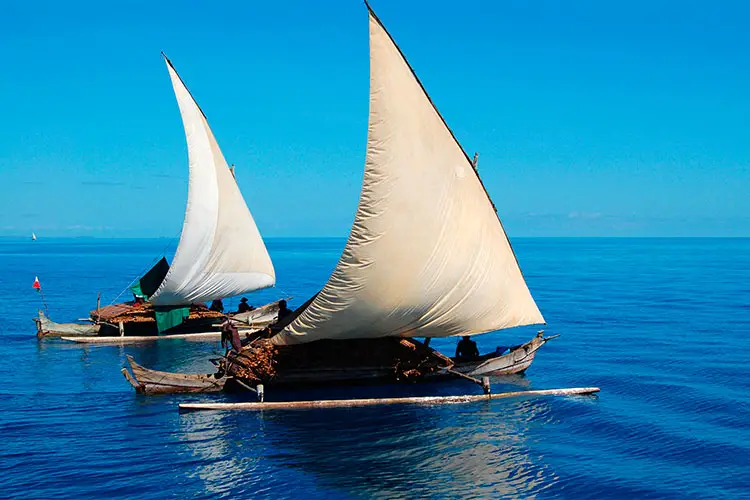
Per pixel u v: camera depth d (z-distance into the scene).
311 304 22.73
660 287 72.50
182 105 35.09
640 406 22.31
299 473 16.55
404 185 21.31
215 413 21.38
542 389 24.81
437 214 21.95
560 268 112.38
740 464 17.14
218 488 15.73
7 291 68.75
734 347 33.69
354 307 21.88
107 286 75.56
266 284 40.38
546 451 18.05
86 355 31.94
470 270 23.14
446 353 34.41
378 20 20.41
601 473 16.61
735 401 22.86
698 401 22.89
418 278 22.08
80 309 52.75
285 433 19.38
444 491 15.58
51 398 23.34
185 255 35.50
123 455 17.67
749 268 110.62
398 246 21.47
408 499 15.16
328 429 19.78
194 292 36.94
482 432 19.58
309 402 21.94
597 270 106.19
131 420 20.61
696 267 114.38
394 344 24.61
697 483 15.98
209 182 36.03
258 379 23.61
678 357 30.95
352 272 21.23
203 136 35.81
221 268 37.28
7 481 16.00
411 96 21.20
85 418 20.88
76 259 157.75
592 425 20.23
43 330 36.78
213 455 17.70
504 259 24.31
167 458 17.48
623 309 51.28
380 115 20.84
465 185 22.52
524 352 26.91
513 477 16.39
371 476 16.42
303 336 22.97
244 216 38.06
